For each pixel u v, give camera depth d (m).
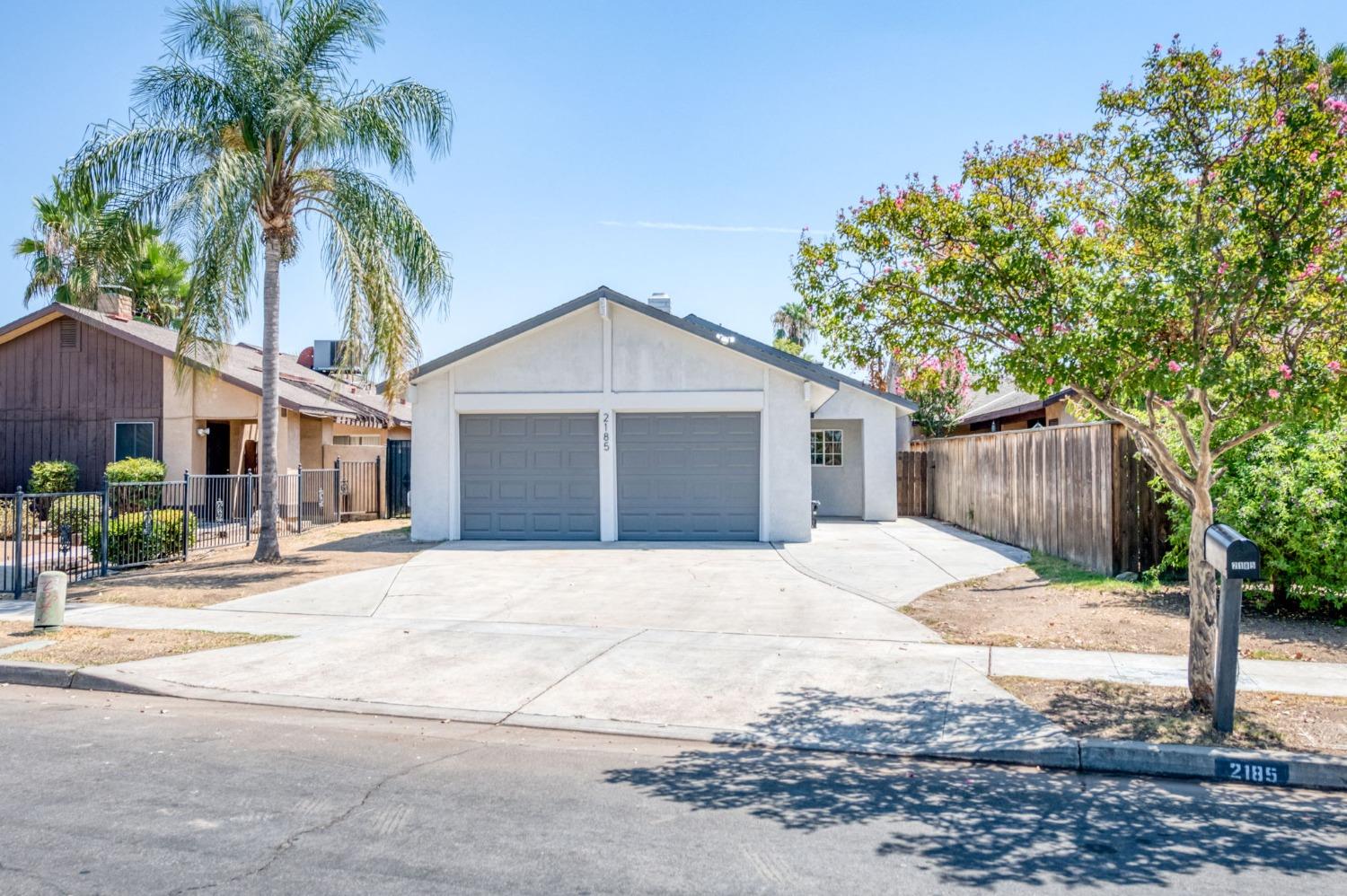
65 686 7.93
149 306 30.45
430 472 17.05
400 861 4.32
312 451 24.34
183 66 13.65
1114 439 11.88
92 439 21.64
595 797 5.26
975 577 12.69
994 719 6.63
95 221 13.79
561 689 7.54
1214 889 4.16
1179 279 6.04
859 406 22.31
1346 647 8.63
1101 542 12.28
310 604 11.06
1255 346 6.36
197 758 5.89
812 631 9.57
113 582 12.80
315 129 13.47
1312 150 6.08
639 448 16.81
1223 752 5.87
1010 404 23.77
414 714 6.99
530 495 16.94
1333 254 6.03
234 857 4.34
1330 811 5.23
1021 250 6.64
